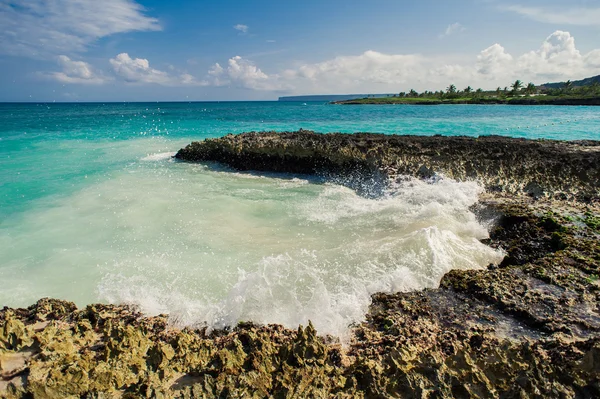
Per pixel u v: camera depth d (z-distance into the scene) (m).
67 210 10.54
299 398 3.84
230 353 4.43
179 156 18.48
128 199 11.47
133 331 4.69
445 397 3.70
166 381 4.16
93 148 21.72
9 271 7.15
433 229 7.85
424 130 31.08
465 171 12.34
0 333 4.46
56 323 5.18
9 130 31.31
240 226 9.25
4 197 11.75
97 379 4.02
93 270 7.11
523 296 5.42
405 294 5.91
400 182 12.23
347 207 10.52
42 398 3.88
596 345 3.95
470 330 4.85
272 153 15.98
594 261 6.16
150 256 7.66
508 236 8.06
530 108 68.88
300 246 7.99
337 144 15.84
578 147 15.09
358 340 4.91
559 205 9.09
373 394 3.83
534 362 3.91
